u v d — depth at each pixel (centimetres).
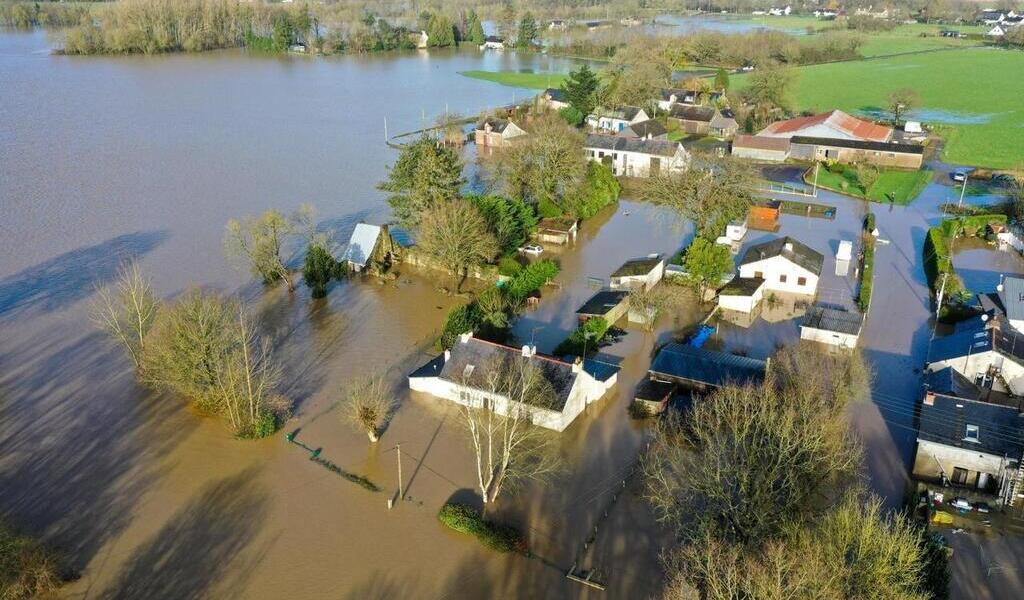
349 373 8556
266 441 7338
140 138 18900
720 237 12681
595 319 9200
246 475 6862
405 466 7031
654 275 10850
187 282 10825
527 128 19588
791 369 7712
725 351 9044
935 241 11788
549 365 7706
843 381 7538
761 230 13362
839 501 5769
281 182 15575
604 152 16900
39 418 7644
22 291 10450
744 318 9994
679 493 6456
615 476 6900
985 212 13825
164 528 6209
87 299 10238
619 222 13925
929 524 6100
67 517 6297
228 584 5675
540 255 12188
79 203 14012
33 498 6506
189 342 7400
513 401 7350
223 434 7438
